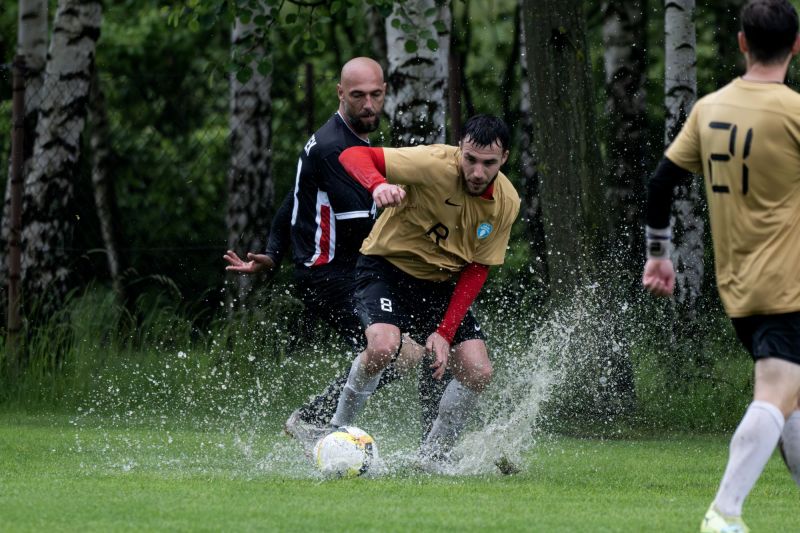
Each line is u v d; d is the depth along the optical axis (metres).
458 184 18.70
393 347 19.08
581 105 29.64
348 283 22.09
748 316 13.43
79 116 38.16
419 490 16.81
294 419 21.72
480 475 19.45
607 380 29.28
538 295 32.88
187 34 70.94
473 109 50.41
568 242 29.58
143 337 34.81
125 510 14.42
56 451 22.47
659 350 31.81
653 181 14.48
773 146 13.23
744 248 13.43
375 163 18.48
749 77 13.77
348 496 15.99
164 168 52.88
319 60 64.31
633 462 22.31
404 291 19.69
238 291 39.91
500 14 60.44
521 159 49.94
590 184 29.66
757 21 13.66
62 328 33.72
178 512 14.28
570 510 15.12
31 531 12.91
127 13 74.56
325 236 22.22
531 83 29.98
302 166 22.39
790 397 13.08
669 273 14.86
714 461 22.72
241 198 43.00
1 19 70.62
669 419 29.44
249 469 19.75
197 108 52.41
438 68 35.44
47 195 37.47
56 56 37.91
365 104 22.11
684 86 41.38
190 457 21.67
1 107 55.84
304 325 34.69
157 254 44.69
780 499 17.11
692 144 14.13
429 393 22.48
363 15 59.81
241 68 35.06
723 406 29.88
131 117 53.31
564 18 29.44
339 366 33.59
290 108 47.66
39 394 32.31
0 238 42.69
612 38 48.94
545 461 22.16
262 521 13.62
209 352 34.03
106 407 31.86
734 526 12.77
